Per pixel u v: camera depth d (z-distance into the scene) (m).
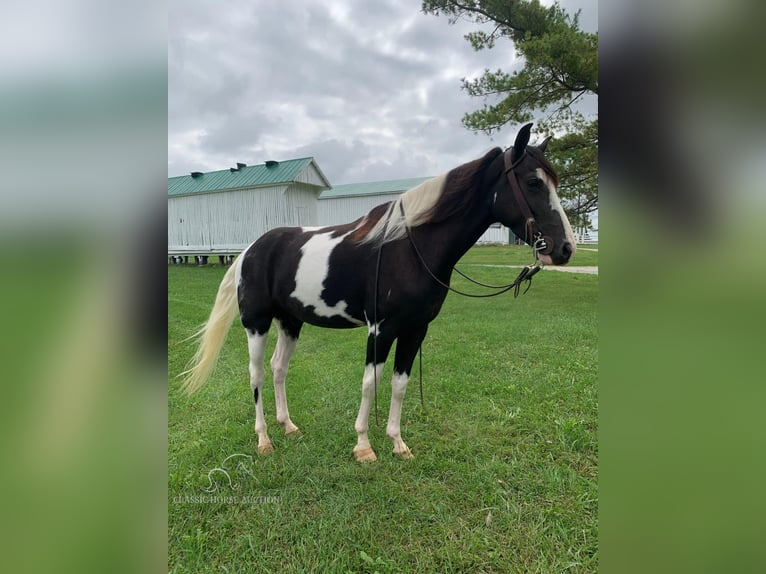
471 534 1.77
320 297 2.43
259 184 15.48
